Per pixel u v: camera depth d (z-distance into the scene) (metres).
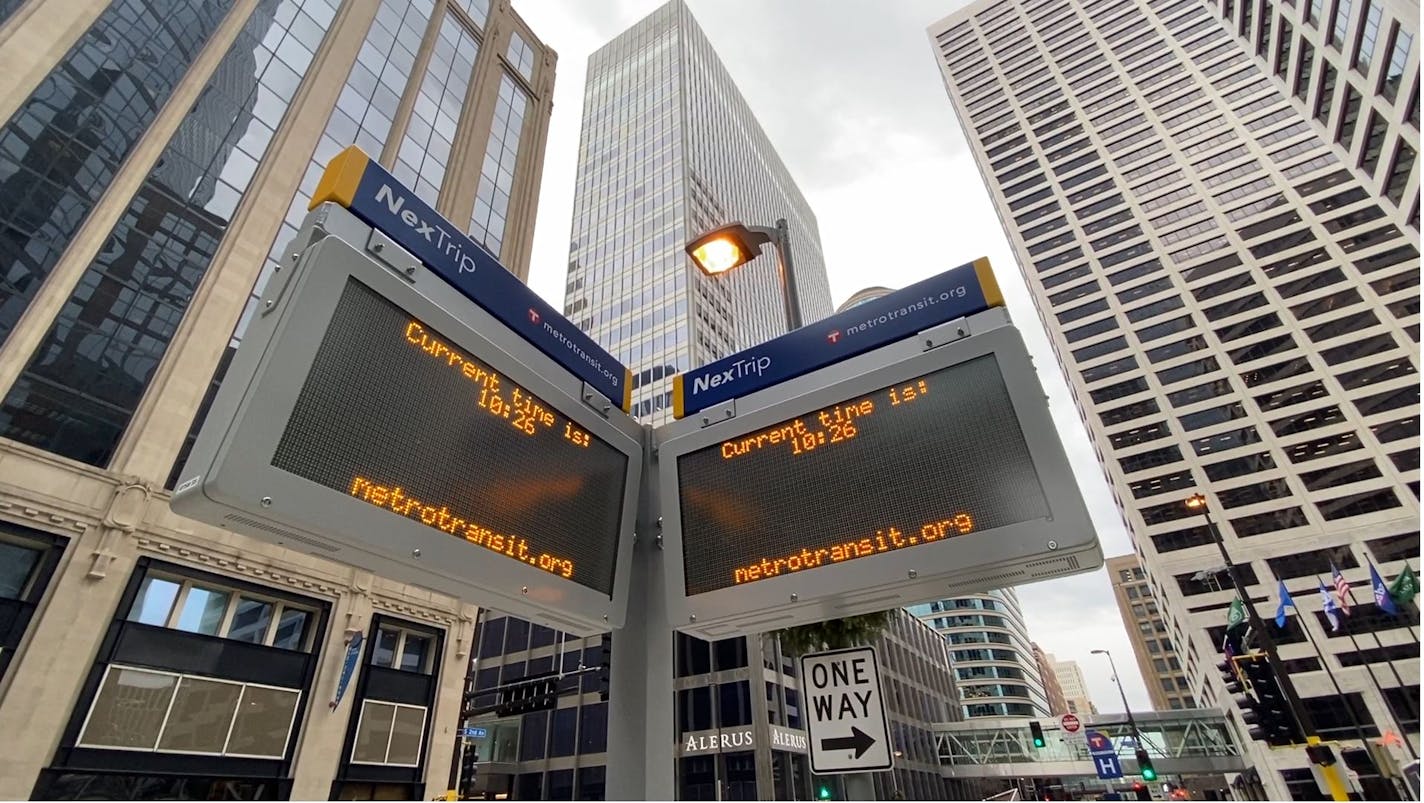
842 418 4.80
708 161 99.75
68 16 20.39
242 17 26.25
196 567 17.70
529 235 38.53
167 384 19.12
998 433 4.21
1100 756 31.11
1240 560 56.41
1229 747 62.56
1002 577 3.97
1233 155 77.25
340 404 3.31
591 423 5.09
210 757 16.53
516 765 51.88
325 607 20.52
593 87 119.81
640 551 5.43
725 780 43.28
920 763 69.25
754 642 47.50
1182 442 63.94
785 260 8.34
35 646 14.34
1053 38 100.00
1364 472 55.41
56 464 16.08
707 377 5.95
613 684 4.90
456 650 23.83
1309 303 64.88
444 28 38.56
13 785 13.34
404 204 4.23
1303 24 42.97
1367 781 44.69
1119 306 74.31
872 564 4.18
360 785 19.61
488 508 3.98
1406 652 48.00
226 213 23.00
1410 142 33.97
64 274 18.19
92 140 20.09
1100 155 86.25
